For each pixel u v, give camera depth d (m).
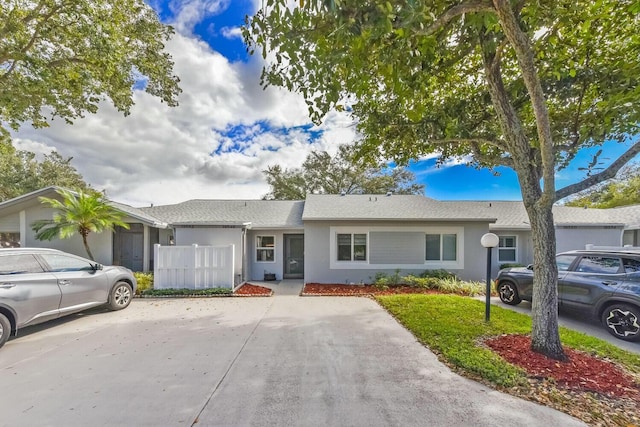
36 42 8.70
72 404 3.08
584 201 24.52
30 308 5.15
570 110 5.92
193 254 9.37
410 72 4.20
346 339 5.11
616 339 5.39
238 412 2.93
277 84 3.85
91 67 9.09
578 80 5.47
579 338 4.99
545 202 4.23
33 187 23.47
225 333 5.45
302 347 4.73
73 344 4.88
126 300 7.41
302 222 12.50
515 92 5.68
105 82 9.47
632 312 5.29
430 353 4.47
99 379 3.64
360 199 13.75
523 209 13.93
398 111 6.90
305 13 2.98
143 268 12.25
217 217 13.17
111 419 2.81
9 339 5.15
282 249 12.56
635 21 5.19
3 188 23.06
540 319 4.30
